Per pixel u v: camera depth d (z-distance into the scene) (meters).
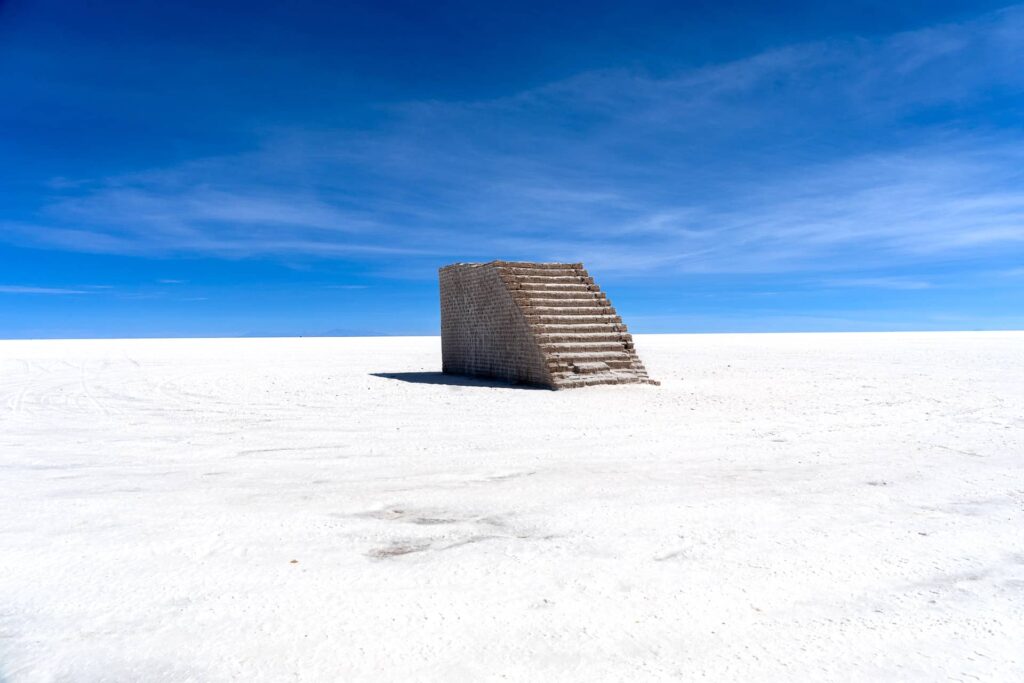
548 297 18.27
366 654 3.12
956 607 3.68
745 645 3.23
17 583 3.98
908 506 5.72
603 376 16.61
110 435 9.73
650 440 9.12
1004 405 12.44
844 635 3.34
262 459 7.88
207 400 14.20
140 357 30.94
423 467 7.38
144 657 3.09
